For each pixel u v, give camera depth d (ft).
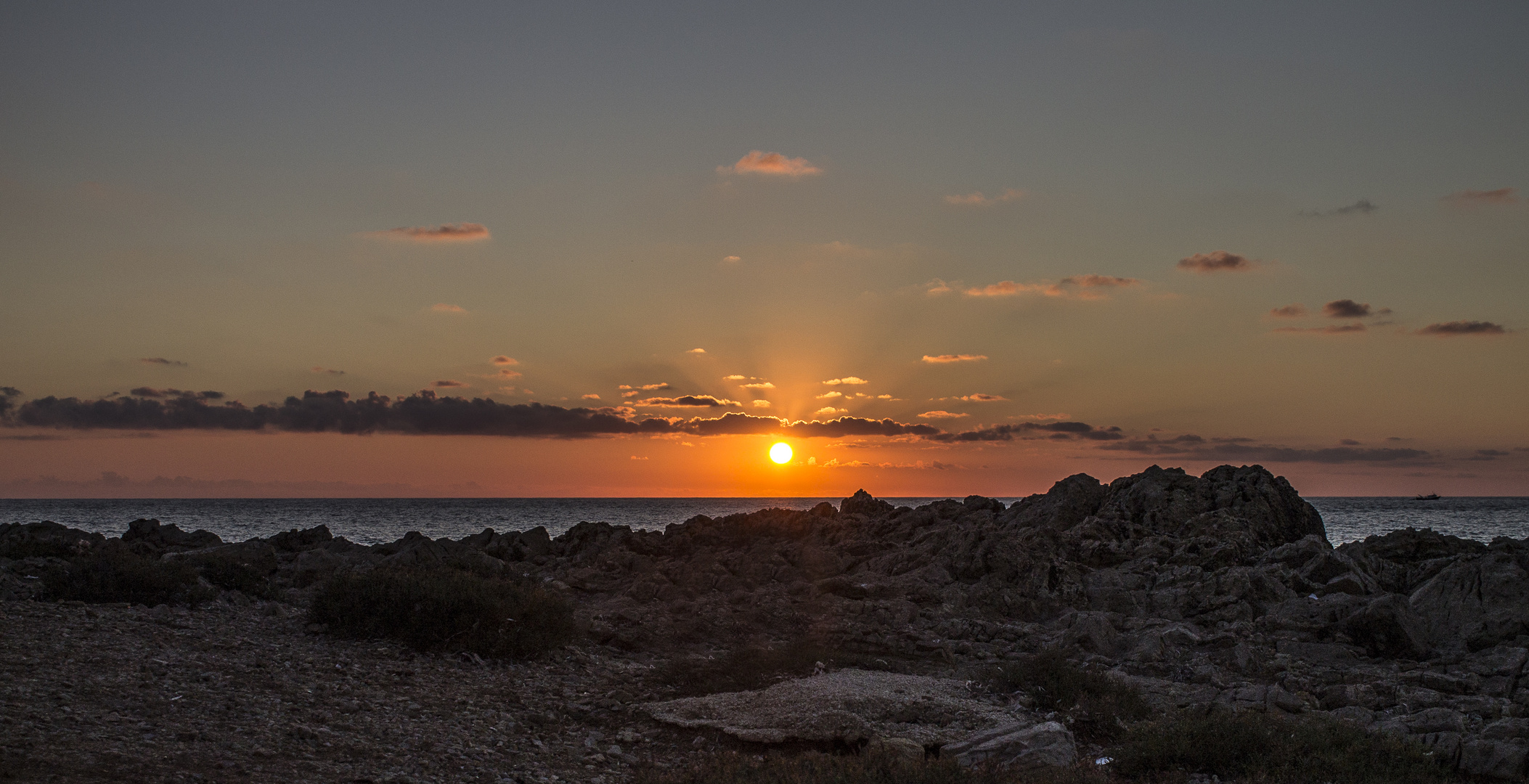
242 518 439.63
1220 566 95.25
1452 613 78.33
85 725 38.45
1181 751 46.96
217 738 39.40
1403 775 44.04
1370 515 497.87
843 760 40.60
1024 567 94.12
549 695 56.13
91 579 67.36
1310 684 66.28
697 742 47.80
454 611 64.18
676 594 94.27
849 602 88.07
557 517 497.46
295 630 65.10
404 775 38.37
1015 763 43.80
